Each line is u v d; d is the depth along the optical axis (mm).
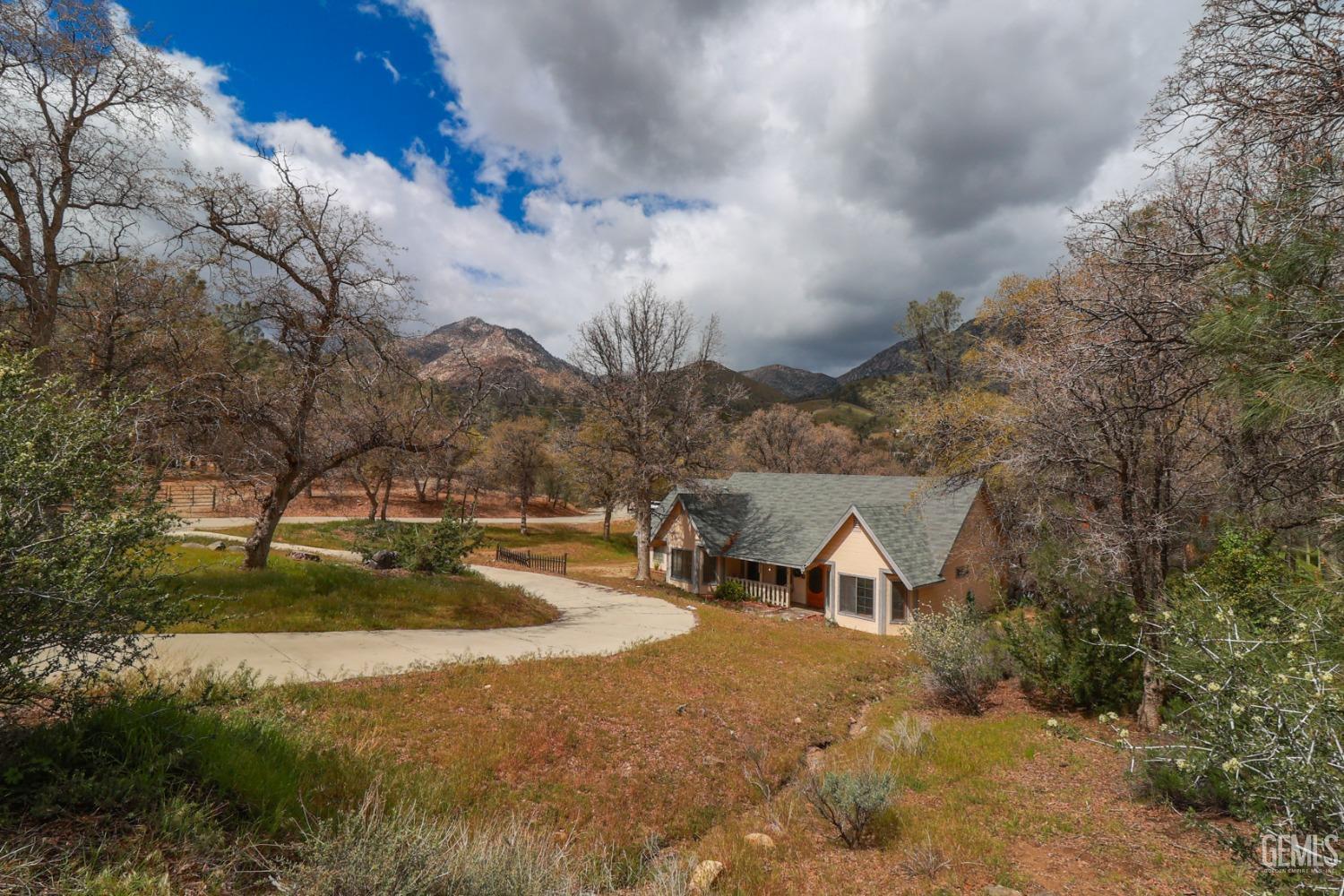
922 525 24797
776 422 52031
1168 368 6312
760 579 28891
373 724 7367
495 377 15148
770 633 18094
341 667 9453
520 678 10148
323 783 5137
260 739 5301
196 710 5391
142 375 12383
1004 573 23812
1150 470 8508
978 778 7836
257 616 11430
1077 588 10180
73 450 3635
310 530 34062
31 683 3623
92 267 13977
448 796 5977
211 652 9320
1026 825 6430
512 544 45500
